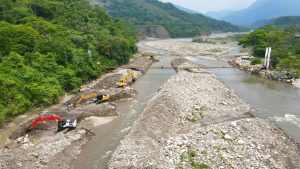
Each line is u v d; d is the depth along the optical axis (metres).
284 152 36.69
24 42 67.94
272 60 90.44
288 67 84.12
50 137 40.88
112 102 57.12
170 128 42.94
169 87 61.88
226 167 32.53
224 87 66.88
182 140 38.59
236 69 93.56
